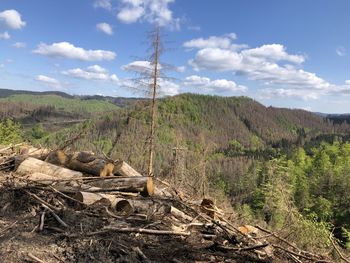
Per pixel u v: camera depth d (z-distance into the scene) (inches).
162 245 201.0
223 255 203.3
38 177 265.4
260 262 209.0
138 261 181.8
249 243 233.3
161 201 254.2
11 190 229.0
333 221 1664.6
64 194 232.2
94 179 266.5
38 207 218.4
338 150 2925.7
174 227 220.2
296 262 225.0
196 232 224.2
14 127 995.3
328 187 1963.6
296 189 1812.3
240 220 349.1
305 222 394.9
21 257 170.4
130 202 231.9
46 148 365.7
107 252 182.1
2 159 314.3
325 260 235.0
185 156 546.6
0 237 186.4
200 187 459.2
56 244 184.5
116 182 261.1
